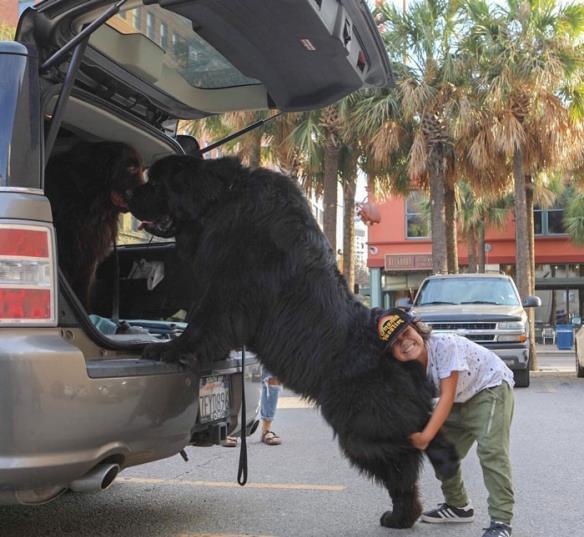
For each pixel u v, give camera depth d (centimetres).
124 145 445
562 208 3244
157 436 342
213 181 377
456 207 2245
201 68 439
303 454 693
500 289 1284
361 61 425
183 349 352
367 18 392
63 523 465
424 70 1622
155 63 408
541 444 720
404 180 1869
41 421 285
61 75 337
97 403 305
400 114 1636
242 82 466
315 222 384
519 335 1186
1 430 279
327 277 366
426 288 1313
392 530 443
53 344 296
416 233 3275
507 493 411
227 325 356
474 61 1552
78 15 316
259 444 747
